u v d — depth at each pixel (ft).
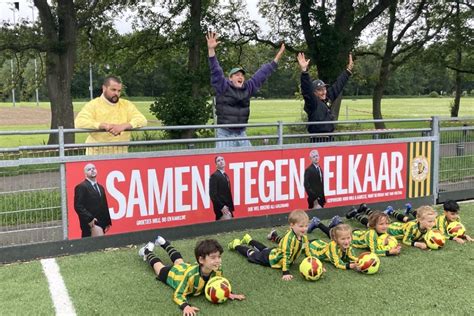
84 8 60.34
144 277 15.26
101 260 16.90
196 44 61.26
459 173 26.27
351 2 65.67
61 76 54.85
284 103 240.53
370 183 23.50
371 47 84.64
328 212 22.58
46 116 144.87
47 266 16.31
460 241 19.10
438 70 89.71
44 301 13.42
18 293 13.98
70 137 47.70
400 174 24.23
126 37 71.46
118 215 18.25
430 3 77.56
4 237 16.79
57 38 54.65
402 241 18.95
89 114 18.52
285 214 21.57
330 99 25.41
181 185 19.27
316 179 22.12
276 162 21.15
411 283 14.85
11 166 16.34
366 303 13.35
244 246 17.56
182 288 13.32
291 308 13.05
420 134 28.96
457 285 14.66
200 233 19.83
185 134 56.03
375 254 16.10
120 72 76.33
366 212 22.44
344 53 62.39
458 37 77.92
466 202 25.99
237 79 21.53
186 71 59.88
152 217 18.84
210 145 23.02
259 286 14.66
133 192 18.40
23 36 52.70
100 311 12.80
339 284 14.80
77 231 17.62
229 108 21.40
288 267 15.66
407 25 80.02
